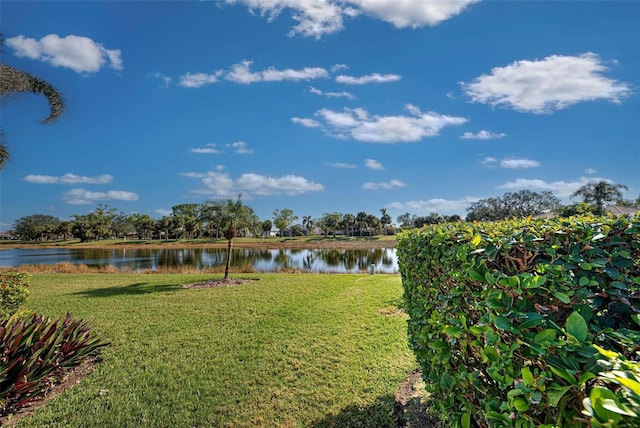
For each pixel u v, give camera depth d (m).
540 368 0.97
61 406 3.19
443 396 1.85
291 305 7.39
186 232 70.00
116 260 27.78
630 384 0.65
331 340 4.92
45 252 42.19
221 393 3.42
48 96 7.89
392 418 2.87
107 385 3.61
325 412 3.04
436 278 2.05
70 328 4.34
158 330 5.59
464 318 1.48
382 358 4.19
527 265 1.39
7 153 7.55
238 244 56.84
